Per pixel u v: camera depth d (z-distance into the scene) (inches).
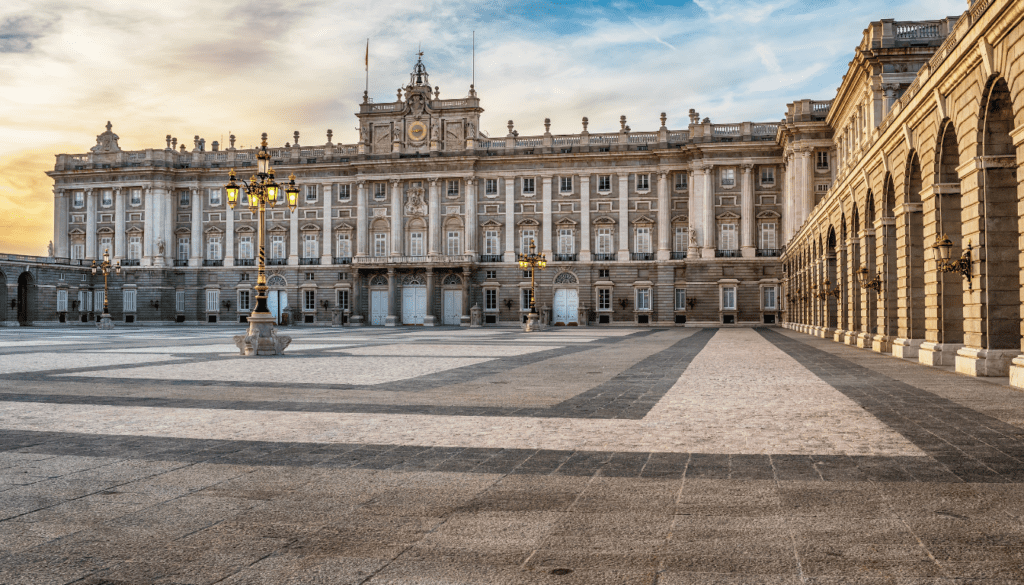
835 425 475.8
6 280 3115.2
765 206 2982.3
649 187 3117.6
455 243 3238.2
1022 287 673.6
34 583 213.8
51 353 1220.5
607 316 3137.3
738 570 221.8
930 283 953.5
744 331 2378.2
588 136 3161.9
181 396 639.8
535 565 227.1
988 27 693.9
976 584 210.8
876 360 1035.3
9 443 422.9
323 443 422.3
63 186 3528.5
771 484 322.0
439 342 1637.6
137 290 3437.5
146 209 3447.3
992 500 294.2
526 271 3176.7
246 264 3452.3
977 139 772.6
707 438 432.5
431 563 229.3
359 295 3282.5
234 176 1186.0
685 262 3026.6
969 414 518.0
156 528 264.7
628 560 230.7
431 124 3255.4
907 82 1974.7
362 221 3307.1
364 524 268.7
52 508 289.7
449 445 415.2
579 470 351.6
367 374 845.8
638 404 586.2
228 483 329.1
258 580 216.1
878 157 1187.9
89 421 502.0
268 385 727.7
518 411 549.6
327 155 3366.1
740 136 2987.2
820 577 216.1
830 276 1817.2
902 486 316.5
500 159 3191.4
